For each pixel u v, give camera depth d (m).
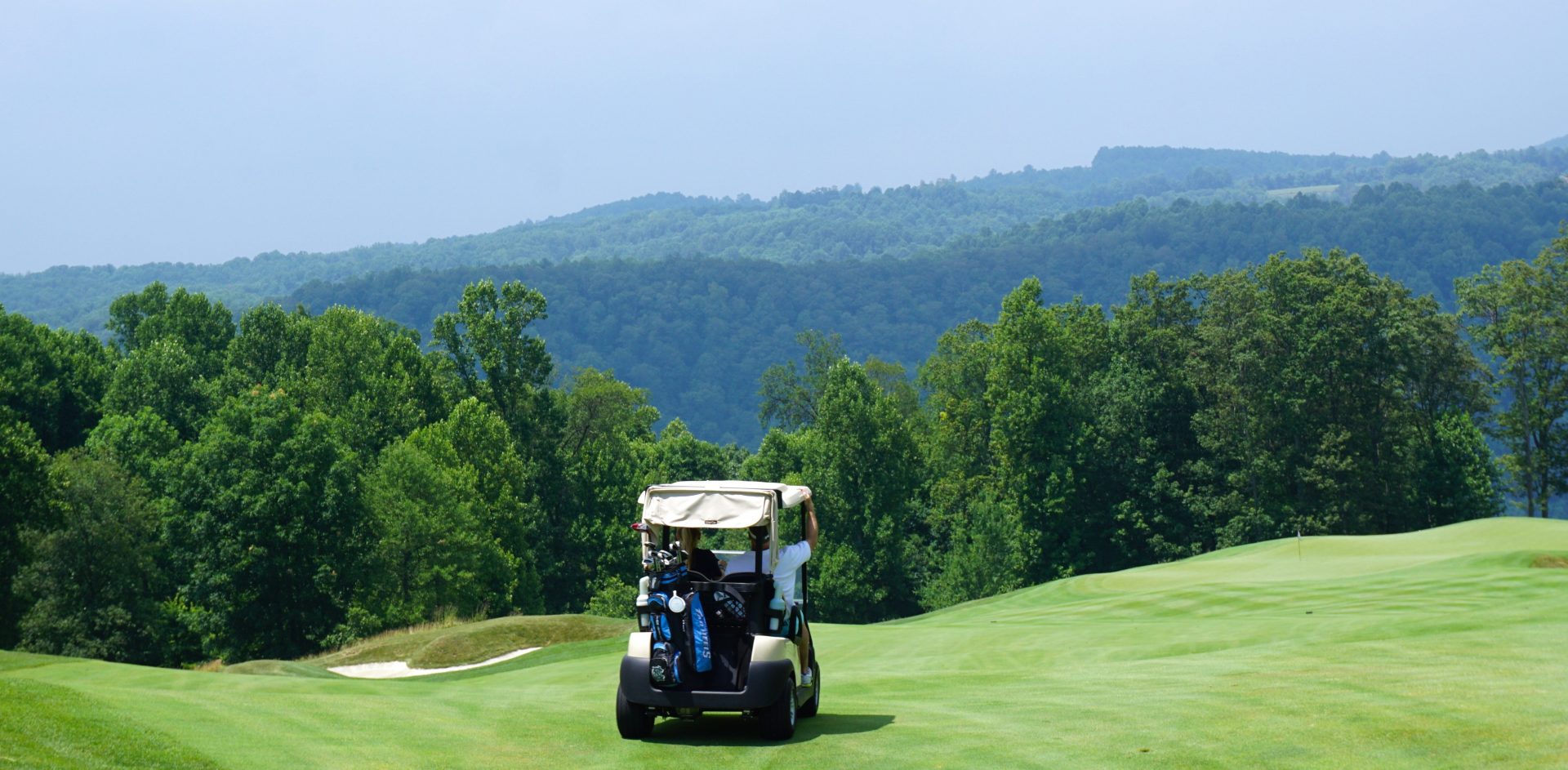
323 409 81.31
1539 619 21.77
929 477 96.12
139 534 59.97
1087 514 81.31
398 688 21.72
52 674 25.03
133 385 77.56
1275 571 41.00
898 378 125.19
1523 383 86.56
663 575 11.87
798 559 12.67
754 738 12.07
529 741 11.93
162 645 60.12
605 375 123.50
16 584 54.25
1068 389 79.06
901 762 10.75
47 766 9.22
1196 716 12.55
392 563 65.25
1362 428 78.06
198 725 11.82
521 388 89.50
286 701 14.16
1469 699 12.80
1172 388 84.81
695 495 12.12
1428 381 86.12
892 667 23.52
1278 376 78.19
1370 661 16.08
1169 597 33.25
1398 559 41.31
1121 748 11.14
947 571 80.81
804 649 13.02
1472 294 88.50
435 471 68.12
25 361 77.19
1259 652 18.34
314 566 62.47
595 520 87.75
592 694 18.14
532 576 77.25
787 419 126.06
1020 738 11.75
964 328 106.12
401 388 82.75
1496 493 82.44
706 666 11.71
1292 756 10.59
